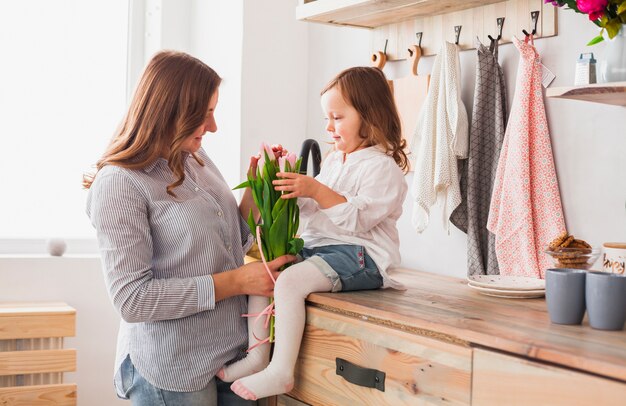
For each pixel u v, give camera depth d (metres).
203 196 1.61
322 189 1.61
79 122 2.73
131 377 1.61
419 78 2.13
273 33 2.58
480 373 1.21
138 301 1.46
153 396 1.56
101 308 2.53
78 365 2.51
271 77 2.58
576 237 1.77
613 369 1.03
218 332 1.59
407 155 2.16
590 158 1.74
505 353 1.19
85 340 2.52
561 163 1.80
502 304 1.51
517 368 1.16
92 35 2.76
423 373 1.32
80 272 2.50
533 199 1.80
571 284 1.28
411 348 1.34
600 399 1.05
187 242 1.54
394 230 1.74
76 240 2.64
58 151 2.70
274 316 1.60
